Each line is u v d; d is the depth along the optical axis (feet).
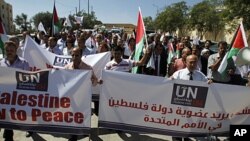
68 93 17.58
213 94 17.81
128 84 17.95
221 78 23.63
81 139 19.88
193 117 18.04
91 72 17.61
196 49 27.07
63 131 17.87
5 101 17.65
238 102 18.03
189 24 181.88
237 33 21.71
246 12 101.65
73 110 17.70
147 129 18.31
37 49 24.40
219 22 161.68
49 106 17.70
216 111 18.01
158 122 18.20
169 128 18.24
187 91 17.79
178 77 18.74
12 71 17.42
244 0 100.58
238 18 105.09
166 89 17.87
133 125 18.33
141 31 23.88
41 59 24.36
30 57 24.25
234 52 21.76
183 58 24.53
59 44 38.99
